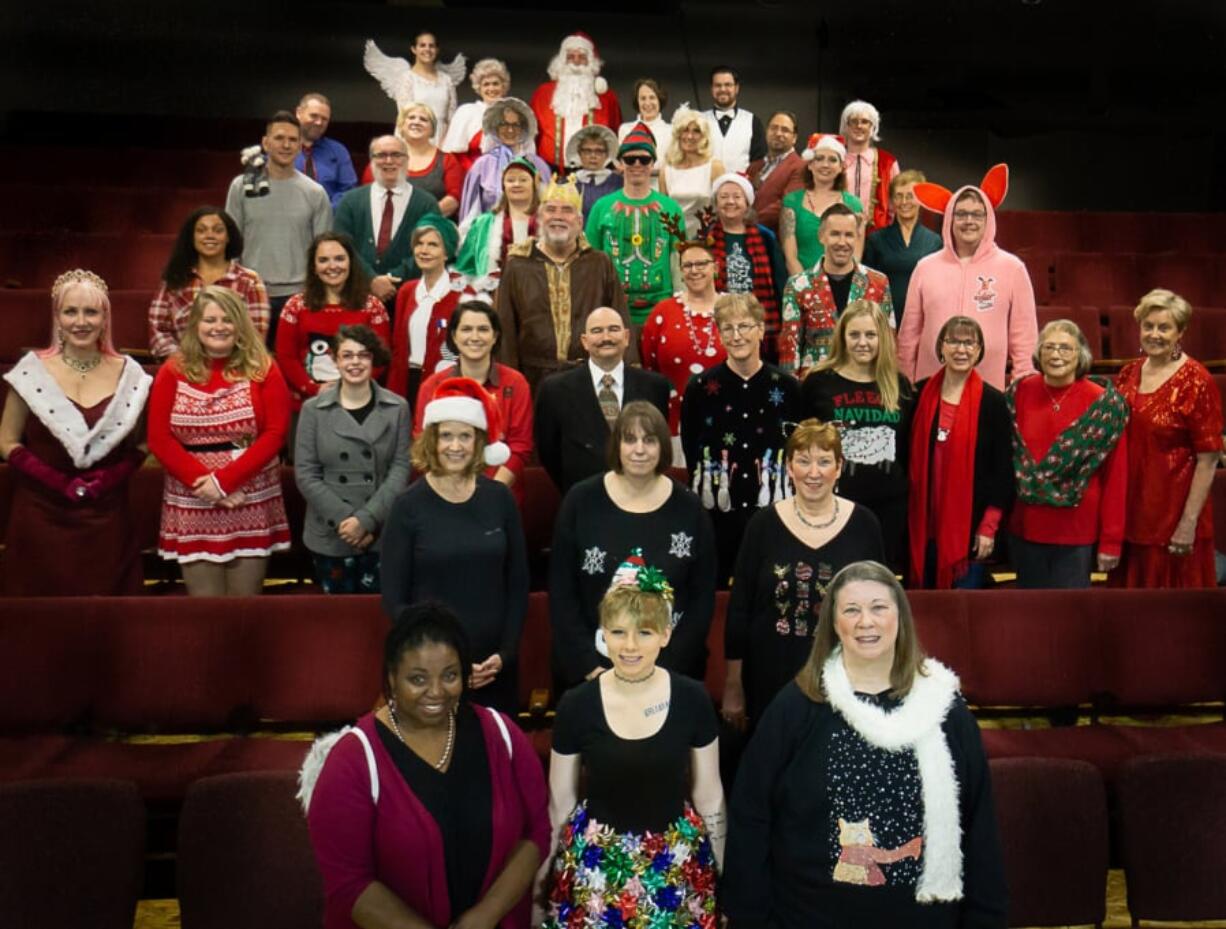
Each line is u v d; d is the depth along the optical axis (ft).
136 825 10.24
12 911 9.98
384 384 17.62
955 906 8.99
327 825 8.30
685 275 16.66
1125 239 28.53
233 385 14.24
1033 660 13.62
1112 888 12.53
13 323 21.21
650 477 11.90
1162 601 13.80
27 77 32.68
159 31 33.30
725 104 25.81
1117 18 33.22
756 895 9.09
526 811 8.85
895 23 34.04
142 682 13.00
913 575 14.76
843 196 19.97
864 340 13.98
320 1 33.99
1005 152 33.86
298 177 19.92
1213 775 10.90
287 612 13.25
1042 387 14.85
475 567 11.53
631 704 9.55
